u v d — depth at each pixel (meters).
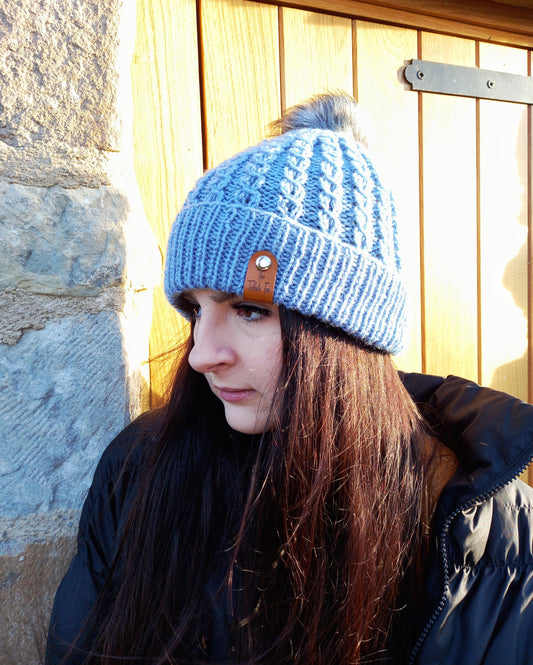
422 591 0.62
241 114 1.04
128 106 0.78
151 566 0.69
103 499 0.75
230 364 0.61
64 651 0.68
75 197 0.72
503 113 1.35
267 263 0.55
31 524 0.73
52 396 0.73
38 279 0.71
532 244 1.42
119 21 0.73
